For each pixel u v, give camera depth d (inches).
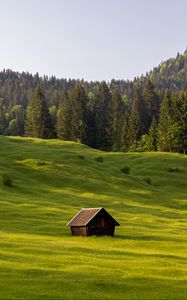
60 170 6284.5
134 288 1812.3
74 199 5049.2
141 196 5689.0
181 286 1881.2
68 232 3479.3
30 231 3378.4
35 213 4077.3
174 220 4382.4
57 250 2593.5
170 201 5585.6
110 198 5354.3
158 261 2415.1
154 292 1765.5
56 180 5880.9
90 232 3385.8
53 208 4409.5
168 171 7273.6
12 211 4057.6
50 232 3412.9
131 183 6225.4
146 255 2610.7
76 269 2091.5
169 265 2320.4
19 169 6215.6
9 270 1991.9
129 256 2551.7
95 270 2090.3
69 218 3981.3
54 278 1897.1
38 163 6476.4
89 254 2534.5
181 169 7406.5
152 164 7672.2
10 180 5300.2
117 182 6151.6
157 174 7086.6
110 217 3469.5
